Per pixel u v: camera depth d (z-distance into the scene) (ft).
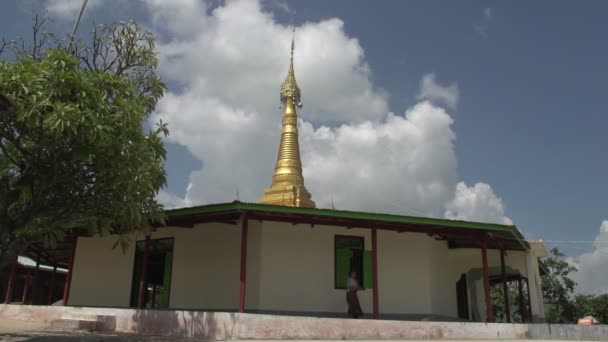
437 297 66.74
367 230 63.98
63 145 38.40
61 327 54.34
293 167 101.40
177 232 65.72
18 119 35.96
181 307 62.44
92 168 41.24
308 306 59.41
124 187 41.09
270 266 59.52
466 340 52.70
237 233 61.82
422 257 65.98
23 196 40.68
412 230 59.41
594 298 131.54
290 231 61.46
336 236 62.95
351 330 49.44
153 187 45.37
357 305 55.98
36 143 38.88
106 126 37.35
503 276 71.10
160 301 64.13
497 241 68.85
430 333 52.01
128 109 39.37
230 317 47.09
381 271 63.41
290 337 47.32
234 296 59.72
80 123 36.06
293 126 106.22
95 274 69.56
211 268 62.23
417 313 63.46
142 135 42.04
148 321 52.90
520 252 76.28
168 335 50.26
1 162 42.42
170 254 65.36
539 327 57.00
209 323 48.06
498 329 55.16
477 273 82.69
